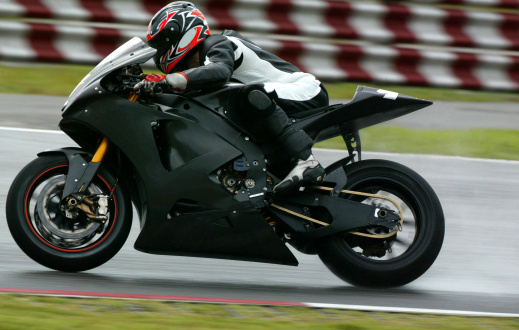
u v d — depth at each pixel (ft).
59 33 111.24
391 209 51.60
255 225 49.90
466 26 125.39
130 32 113.19
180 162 49.52
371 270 51.19
